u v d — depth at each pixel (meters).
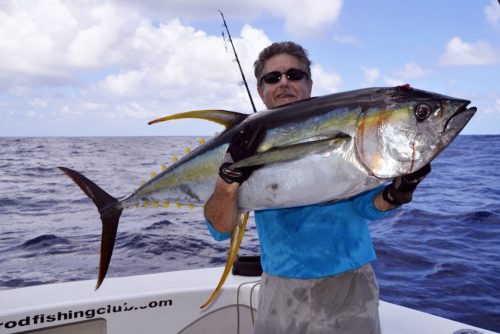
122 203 2.24
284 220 2.01
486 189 14.17
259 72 2.48
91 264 6.52
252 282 2.94
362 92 1.76
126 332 2.68
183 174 2.10
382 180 1.70
